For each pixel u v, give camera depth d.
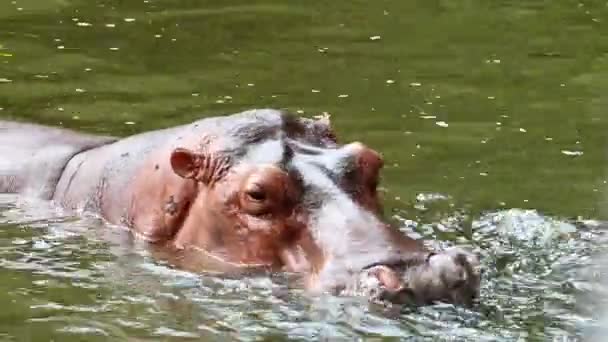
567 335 32.22
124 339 32.72
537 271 37.00
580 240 39.78
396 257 33.50
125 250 38.66
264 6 69.25
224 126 38.53
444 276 33.09
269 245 35.97
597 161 47.47
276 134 37.62
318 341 32.03
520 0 71.25
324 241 34.75
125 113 51.69
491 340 31.64
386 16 67.88
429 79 57.22
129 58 59.66
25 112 51.53
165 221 38.69
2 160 44.84
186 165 38.00
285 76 57.22
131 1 69.88
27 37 62.56
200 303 34.78
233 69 58.16
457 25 66.25
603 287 35.69
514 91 55.66
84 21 65.69
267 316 33.66
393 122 51.31
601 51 61.75
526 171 46.38
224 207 36.94
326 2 70.31
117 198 40.59
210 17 67.06
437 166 46.75
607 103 54.03
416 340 31.45
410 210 42.31
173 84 55.72
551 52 61.59
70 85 55.47
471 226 40.97
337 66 58.97
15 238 39.69
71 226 40.62
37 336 32.94
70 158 44.00
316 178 36.09
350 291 33.12
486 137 49.97
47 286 36.22
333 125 50.53
